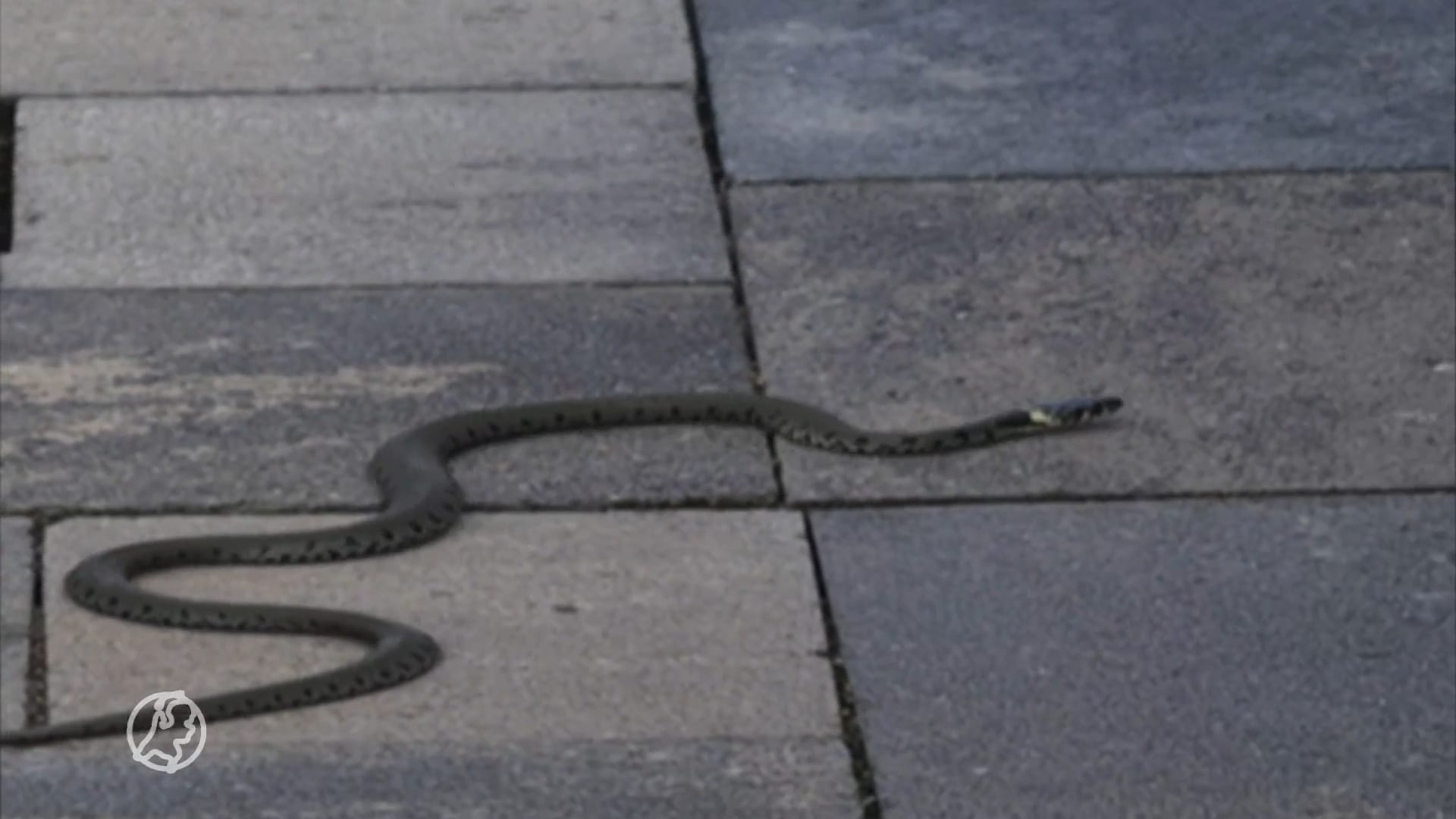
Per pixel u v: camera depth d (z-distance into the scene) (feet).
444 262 40.75
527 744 29.43
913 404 37.40
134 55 46.83
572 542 33.86
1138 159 44.09
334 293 39.78
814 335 39.17
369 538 33.37
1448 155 44.37
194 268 40.27
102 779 28.66
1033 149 44.42
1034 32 48.78
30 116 44.45
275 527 34.01
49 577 32.73
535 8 49.34
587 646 31.42
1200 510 34.81
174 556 33.12
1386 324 39.65
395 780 28.68
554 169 43.52
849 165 43.83
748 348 38.81
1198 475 35.70
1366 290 40.55
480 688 30.53
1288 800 28.71
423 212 42.06
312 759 29.09
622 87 46.32
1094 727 29.94
